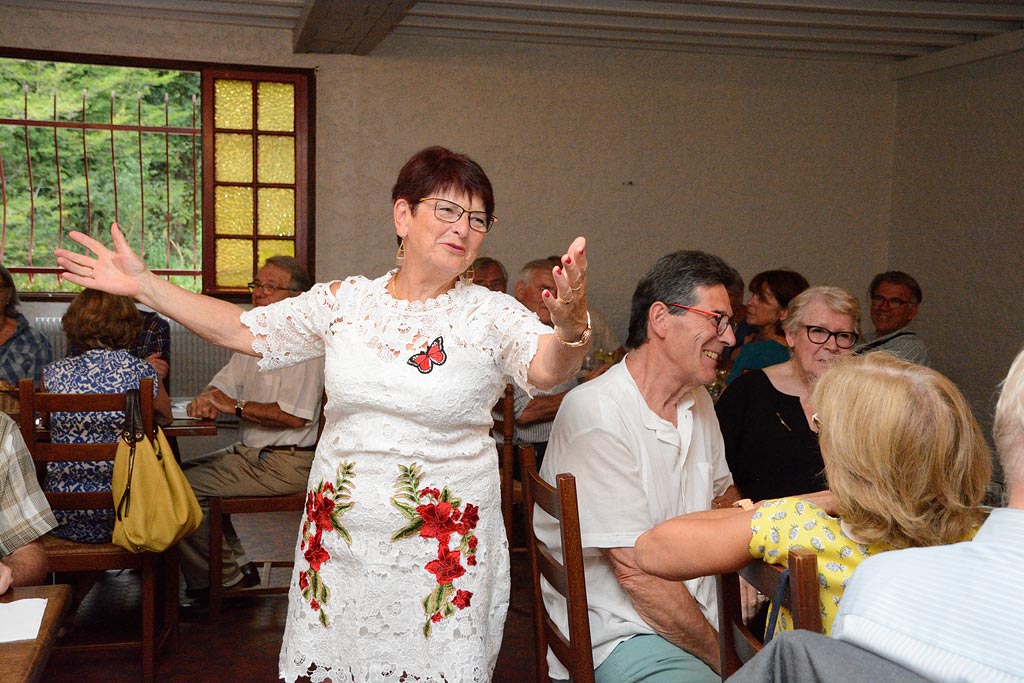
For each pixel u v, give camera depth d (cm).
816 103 736
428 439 184
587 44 674
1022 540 99
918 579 101
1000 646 92
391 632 186
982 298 667
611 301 712
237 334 198
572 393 216
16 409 378
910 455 133
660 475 210
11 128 995
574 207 698
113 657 345
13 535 224
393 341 185
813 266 748
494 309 185
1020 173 631
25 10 590
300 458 390
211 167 626
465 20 620
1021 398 104
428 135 667
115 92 1040
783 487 258
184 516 302
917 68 714
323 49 619
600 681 202
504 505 357
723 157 722
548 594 219
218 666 338
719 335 207
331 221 657
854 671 96
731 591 158
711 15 583
